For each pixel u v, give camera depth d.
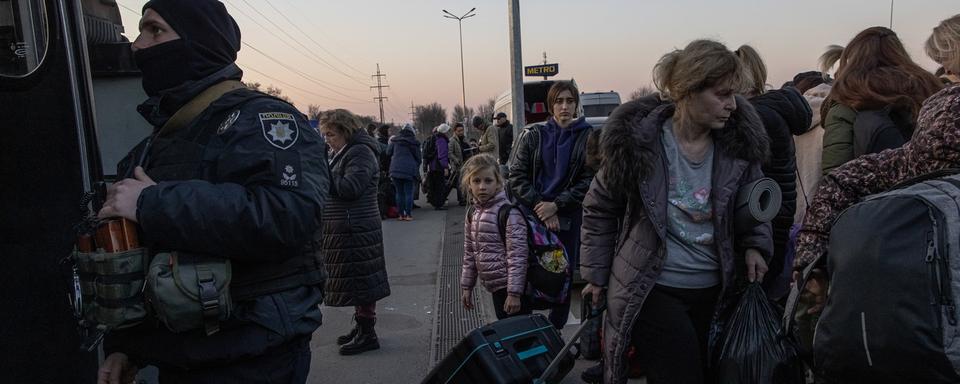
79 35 1.70
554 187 3.56
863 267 1.56
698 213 2.11
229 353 1.57
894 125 2.59
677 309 2.13
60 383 1.62
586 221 2.33
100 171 1.74
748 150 2.09
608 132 2.14
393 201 10.56
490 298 5.26
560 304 3.15
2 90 1.45
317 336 4.44
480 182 3.19
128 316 1.44
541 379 2.03
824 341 1.67
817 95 3.41
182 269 1.43
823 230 1.99
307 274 1.73
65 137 1.64
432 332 4.46
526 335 2.13
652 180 2.10
